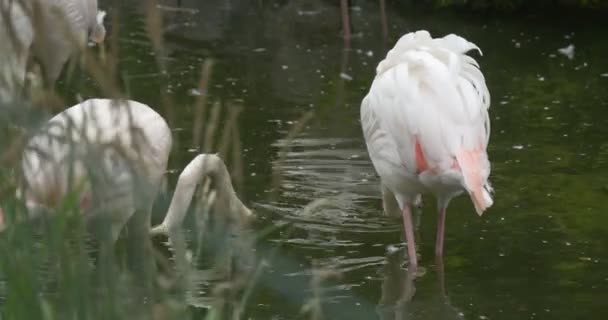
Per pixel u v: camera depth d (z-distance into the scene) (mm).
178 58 17078
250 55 17562
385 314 8398
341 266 9328
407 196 9461
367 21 20500
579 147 12688
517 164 12062
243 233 9305
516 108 14461
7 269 4266
